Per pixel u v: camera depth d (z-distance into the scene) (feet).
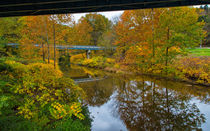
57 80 23.09
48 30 53.31
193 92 35.99
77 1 30.27
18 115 14.66
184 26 45.75
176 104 28.84
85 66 111.75
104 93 38.27
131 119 22.89
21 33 55.31
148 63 62.54
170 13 49.57
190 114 24.20
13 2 29.81
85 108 23.04
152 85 44.91
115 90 41.22
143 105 29.01
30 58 58.65
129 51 73.87
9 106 15.42
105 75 67.46
